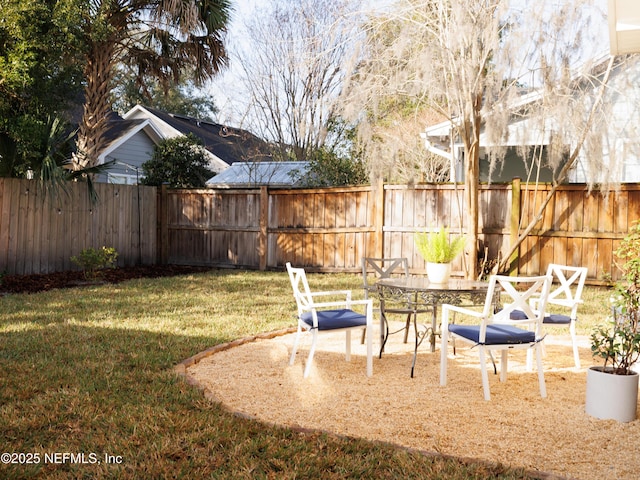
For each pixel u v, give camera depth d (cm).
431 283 541
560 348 624
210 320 714
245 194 1339
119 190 1313
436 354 585
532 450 340
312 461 315
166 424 359
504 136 982
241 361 536
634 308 410
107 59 1306
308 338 650
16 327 645
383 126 1245
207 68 1383
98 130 1316
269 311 792
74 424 359
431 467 309
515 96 949
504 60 938
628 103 1130
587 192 1054
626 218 1030
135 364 499
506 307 450
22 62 1024
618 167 956
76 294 915
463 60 992
